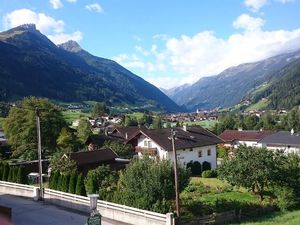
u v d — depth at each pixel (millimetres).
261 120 154750
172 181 35219
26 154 72562
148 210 33188
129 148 70938
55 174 42719
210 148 73312
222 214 34531
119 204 33875
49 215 33781
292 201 41656
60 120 77438
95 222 19359
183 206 37406
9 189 44406
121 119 173500
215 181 57250
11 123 74875
